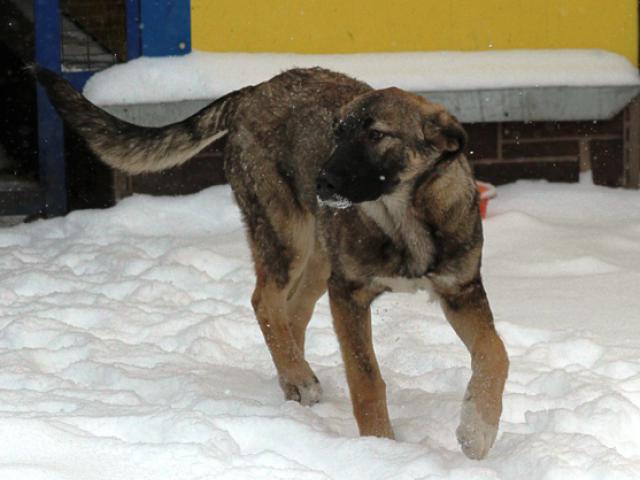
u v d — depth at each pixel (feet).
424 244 16.96
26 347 21.50
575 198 34.73
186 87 33.06
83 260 28.94
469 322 17.24
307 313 21.06
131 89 32.99
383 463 15.12
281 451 15.70
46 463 14.28
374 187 16.76
